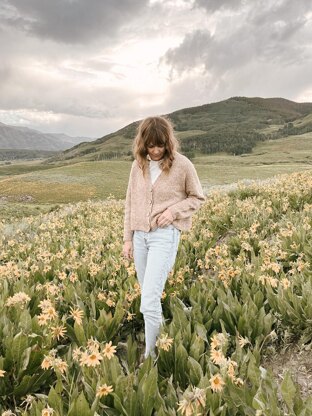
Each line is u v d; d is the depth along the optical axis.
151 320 3.66
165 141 3.58
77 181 72.94
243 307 4.08
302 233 6.16
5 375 3.41
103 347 3.18
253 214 8.70
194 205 3.72
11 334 3.67
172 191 3.69
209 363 3.06
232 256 6.54
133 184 3.89
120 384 2.91
